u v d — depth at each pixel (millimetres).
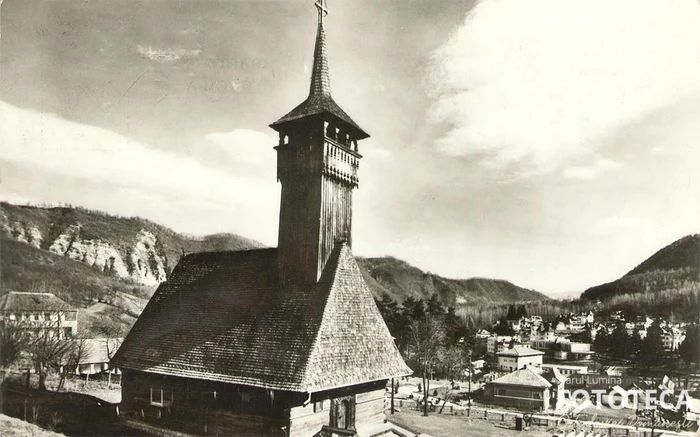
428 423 25625
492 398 30969
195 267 24203
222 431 18562
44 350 28344
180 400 20047
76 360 30797
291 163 20828
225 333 20312
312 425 17516
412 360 35875
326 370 17328
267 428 17359
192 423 19469
